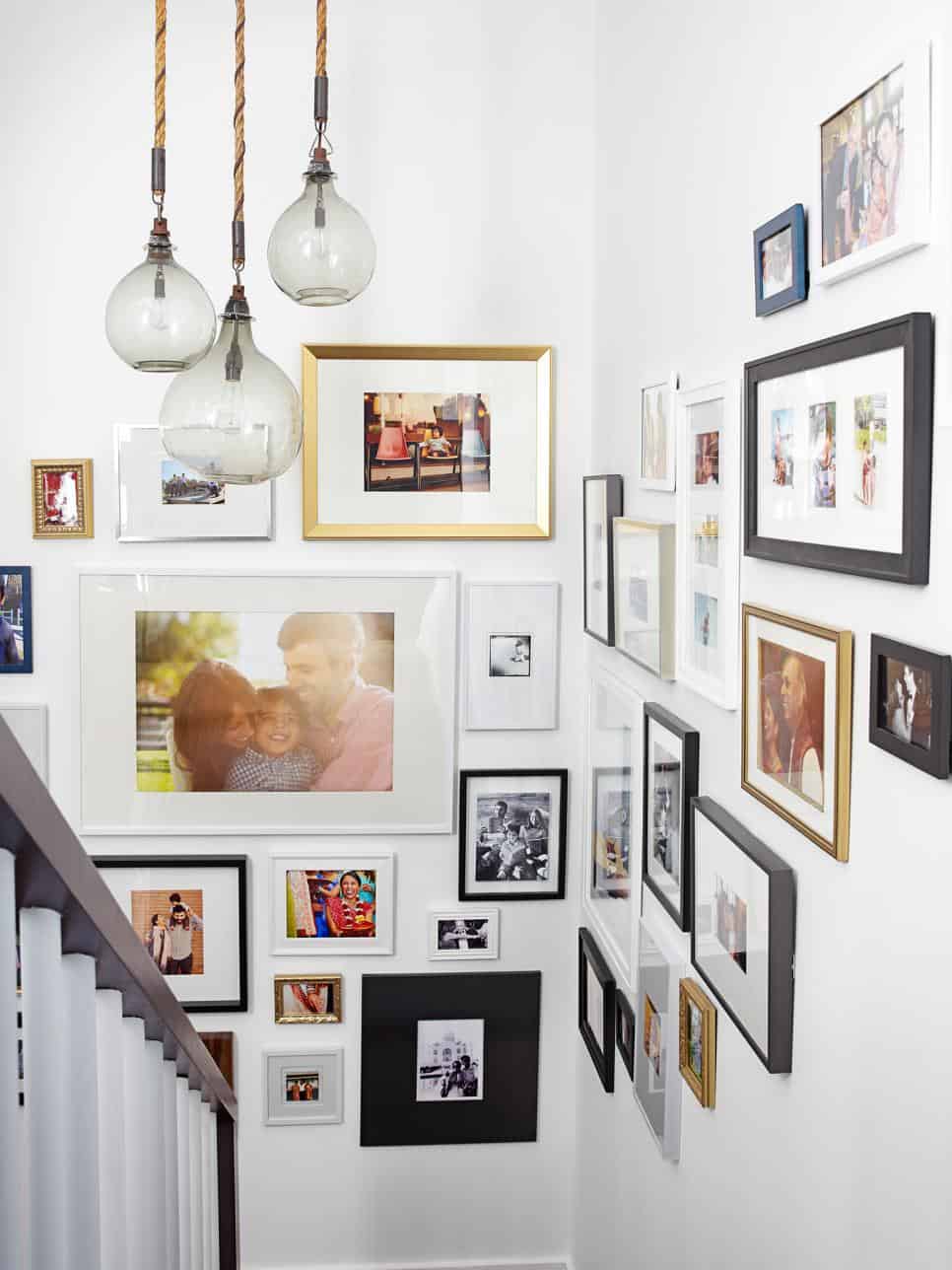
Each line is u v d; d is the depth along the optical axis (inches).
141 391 120.6
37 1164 41.3
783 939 62.7
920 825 48.0
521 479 123.3
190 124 118.8
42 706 122.0
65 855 38.9
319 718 124.0
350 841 126.3
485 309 122.0
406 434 122.2
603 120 115.4
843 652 54.3
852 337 52.1
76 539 121.7
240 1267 128.8
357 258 82.8
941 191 45.0
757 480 65.9
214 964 126.2
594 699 118.4
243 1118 128.5
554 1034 129.4
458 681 125.8
